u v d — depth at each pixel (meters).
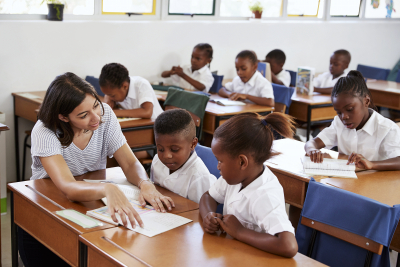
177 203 1.51
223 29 4.54
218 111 3.12
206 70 4.06
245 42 4.76
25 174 3.55
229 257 1.13
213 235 1.26
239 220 1.30
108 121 1.77
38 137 1.58
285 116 1.24
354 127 2.02
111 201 1.32
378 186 1.75
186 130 1.56
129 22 3.86
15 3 3.36
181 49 4.27
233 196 1.33
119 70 2.74
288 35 5.11
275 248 1.13
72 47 3.57
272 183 1.25
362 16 5.95
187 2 4.41
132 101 2.89
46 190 1.57
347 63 4.40
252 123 1.19
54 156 1.57
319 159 2.00
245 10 4.89
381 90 4.18
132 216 1.28
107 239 1.20
